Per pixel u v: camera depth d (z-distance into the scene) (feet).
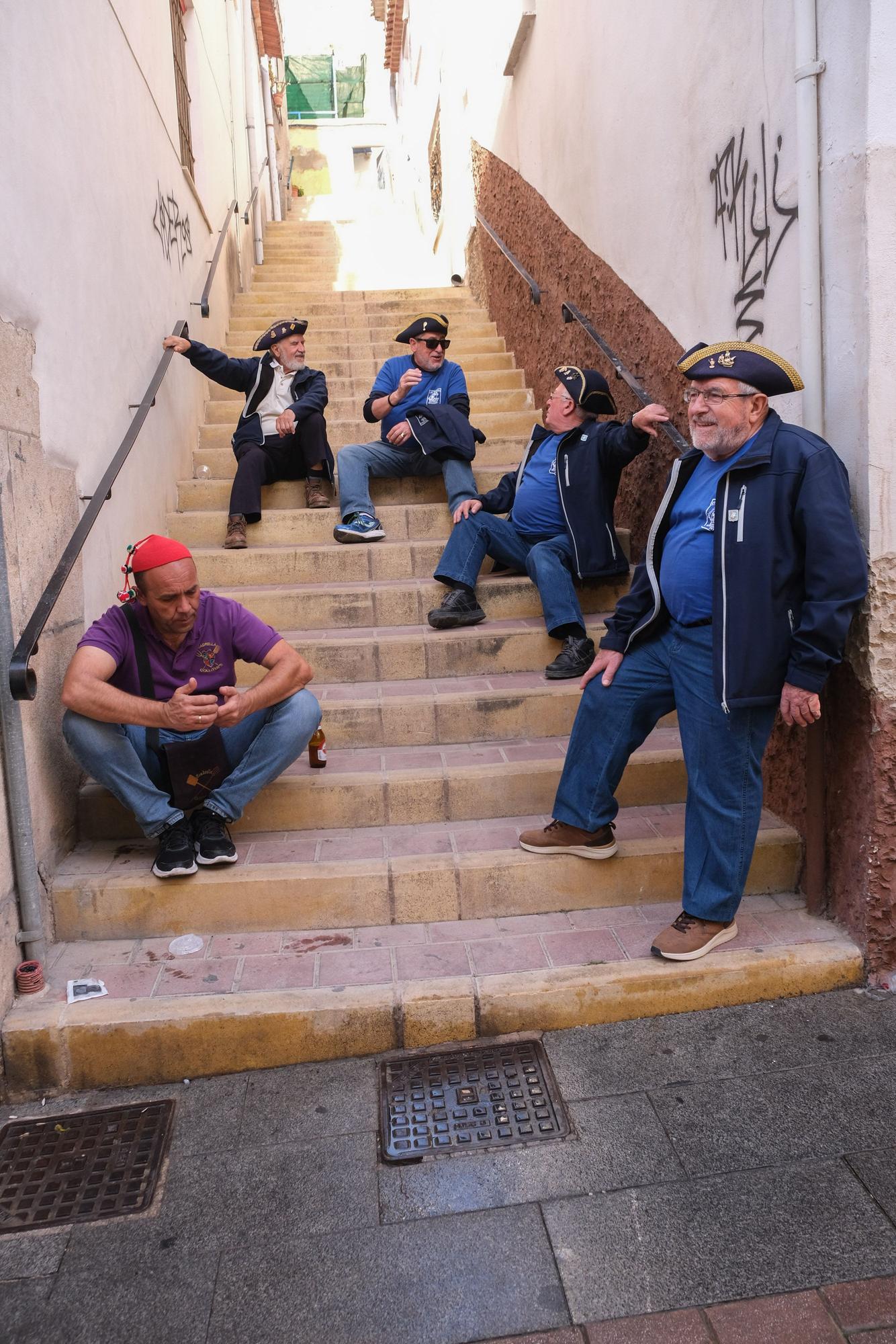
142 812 10.02
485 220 26.66
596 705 9.91
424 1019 8.92
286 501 17.52
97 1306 6.45
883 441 8.75
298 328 17.07
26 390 9.82
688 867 9.50
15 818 9.08
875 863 9.36
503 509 15.61
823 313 9.29
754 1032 8.98
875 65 8.34
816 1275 6.44
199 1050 8.73
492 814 11.50
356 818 11.33
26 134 10.11
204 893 10.00
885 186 8.50
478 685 13.14
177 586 9.59
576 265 18.51
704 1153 7.54
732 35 11.03
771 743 11.25
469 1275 6.57
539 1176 7.40
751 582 8.46
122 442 13.17
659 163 13.71
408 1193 7.29
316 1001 8.86
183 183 19.56
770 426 8.63
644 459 15.57
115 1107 8.43
